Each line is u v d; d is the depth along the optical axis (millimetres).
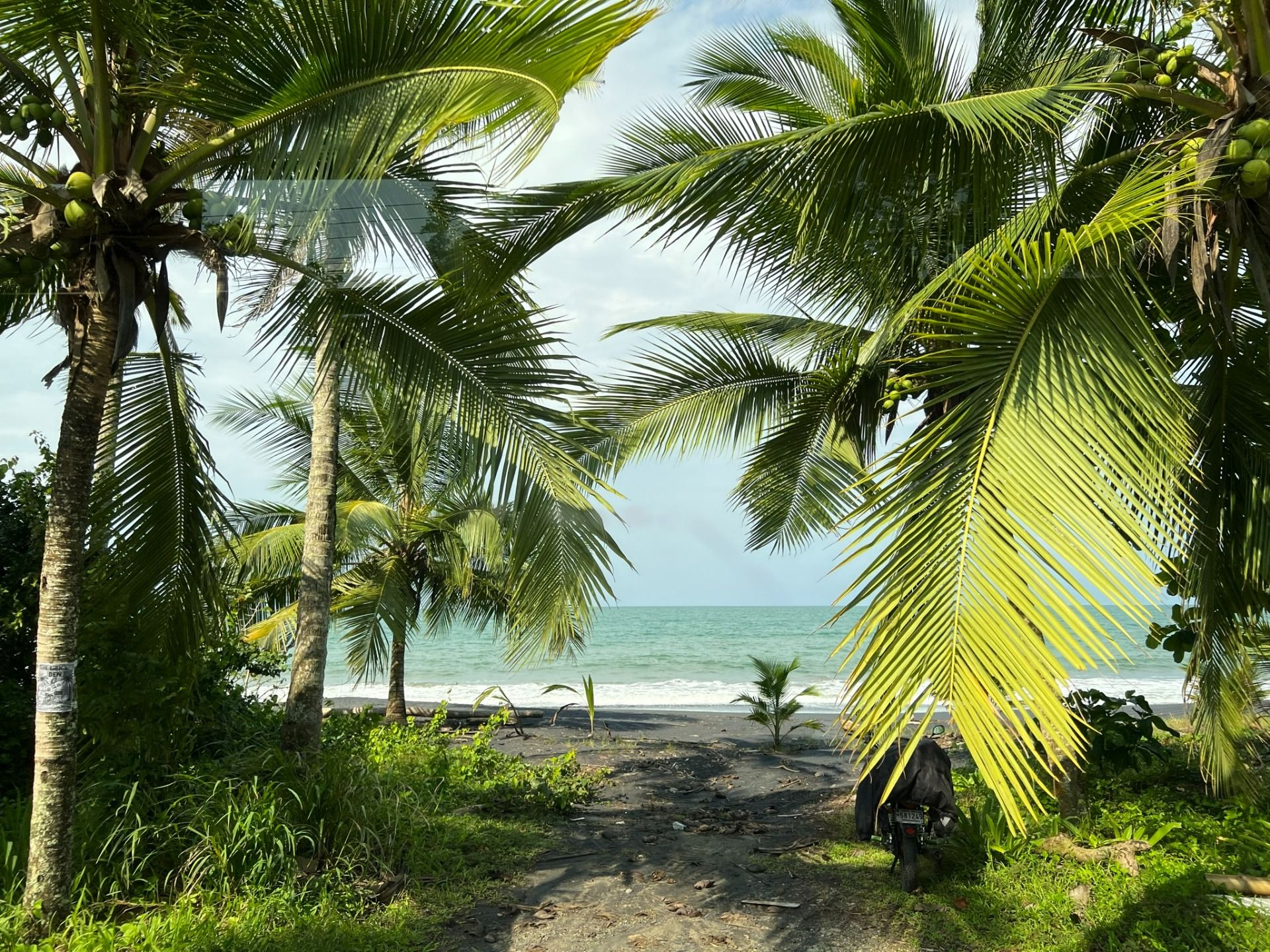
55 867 4371
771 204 6023
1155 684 26156
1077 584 2795
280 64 4160
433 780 8383
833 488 10195
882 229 5484
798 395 9641
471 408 5605
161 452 6145
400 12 3949
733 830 7586
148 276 4562
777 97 8453
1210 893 4918
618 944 4926
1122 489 3035
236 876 5176
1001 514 3031
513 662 6898
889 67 6879
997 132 4645
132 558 6172
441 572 16062
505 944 4918
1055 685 2676
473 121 4598
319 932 4691
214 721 7602
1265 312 3715
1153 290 5402
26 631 6785
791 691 26406
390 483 15750
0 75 4488
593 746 12930
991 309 3516
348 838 5777
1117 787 7613
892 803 5828
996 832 6113
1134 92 4094
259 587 14820
